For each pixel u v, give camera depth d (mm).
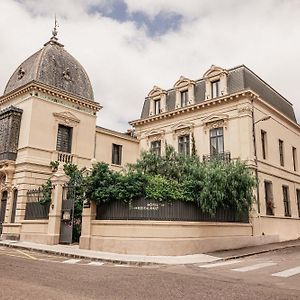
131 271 9945
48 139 23234
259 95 22828
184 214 15258
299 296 6578
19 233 20297
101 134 27391
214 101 23391
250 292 6902
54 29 28016
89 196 15719
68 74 25922
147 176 15750
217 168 16422
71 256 13773
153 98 28422
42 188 20156
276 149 24562
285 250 17188
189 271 10164
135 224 14414
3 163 22438
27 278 8141
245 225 18797
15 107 23234
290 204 25000
